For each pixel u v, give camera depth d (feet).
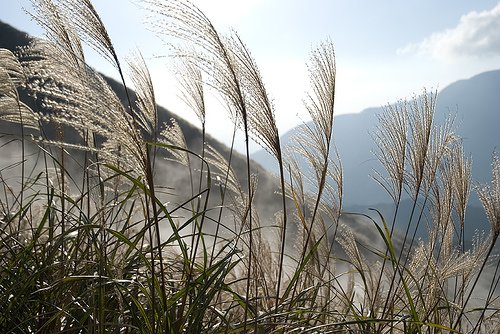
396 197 11.12
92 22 7.72
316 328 8.75
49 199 9.62
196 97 11.29
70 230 8.68
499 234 11.23
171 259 10.89
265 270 12.44
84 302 8.37
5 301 8.32
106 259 8.70
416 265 11.65
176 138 11.74
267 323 8.61
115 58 7.88
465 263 11.28
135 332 8.59
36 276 8.44
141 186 7.58
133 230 11.39
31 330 8.65
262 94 8.74
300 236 12.65
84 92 7.58
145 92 10.14
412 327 9.94
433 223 11.79
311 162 11.23
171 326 7.88
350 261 11.88
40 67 8.00
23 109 10.55
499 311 10.96
